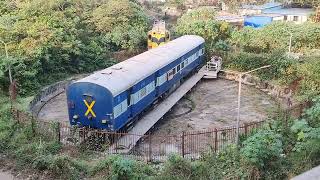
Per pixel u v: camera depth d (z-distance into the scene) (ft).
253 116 92.94
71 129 72.54
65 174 58.65
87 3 151.12
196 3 210.79
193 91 114.11
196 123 88.74
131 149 70.79
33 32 114.73
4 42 104.06
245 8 193.16
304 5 195.62
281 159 57.52
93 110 74.64
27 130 72.38
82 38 134.00
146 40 143.13
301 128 60.59
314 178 50.96
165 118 91.81
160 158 66.23
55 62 118.52
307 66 106.73
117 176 54.90
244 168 55.47
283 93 105.60
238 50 139.95
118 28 140.67
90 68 128.77
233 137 71.05
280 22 143.13
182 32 151.33
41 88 107.14
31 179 58.75
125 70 84.53
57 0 138.31
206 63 136.05
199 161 60.34
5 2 140.46
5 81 99.55
